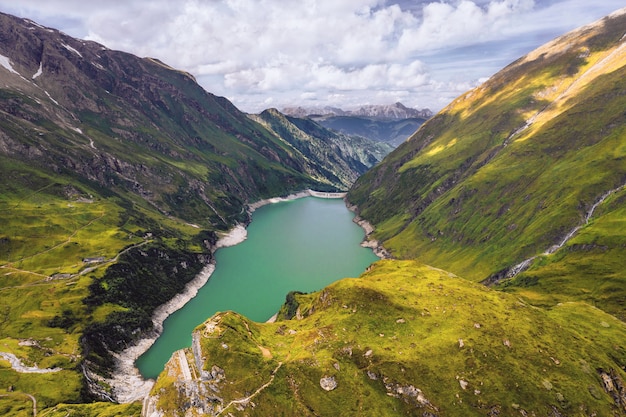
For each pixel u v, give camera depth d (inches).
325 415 3437.5
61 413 4891.7
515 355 3804.1
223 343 4035.4
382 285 5206.7
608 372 3796.8
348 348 3981.3
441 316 4367.6
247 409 3526.1
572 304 5561.0
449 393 3484.3
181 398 3799.2
